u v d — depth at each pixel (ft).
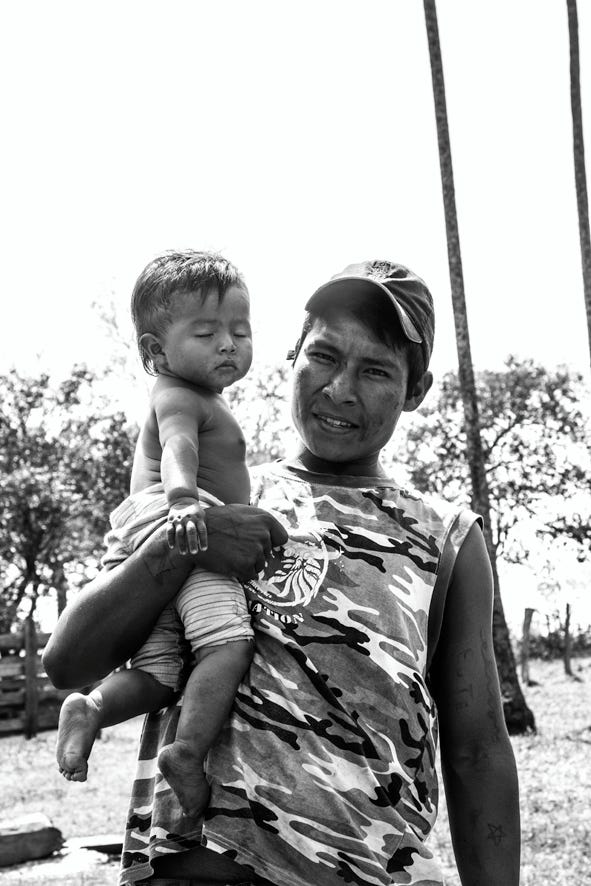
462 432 87.76
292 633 7.25
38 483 76.64
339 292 8.03
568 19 47.70
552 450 87.10
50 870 23.80
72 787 37.60
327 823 6.75
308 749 6.91
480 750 7.79
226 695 6.99
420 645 7.47
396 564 7.62
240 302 8.02
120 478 81.71
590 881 23.98
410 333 7.88
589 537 84.48
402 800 7.04
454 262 49.96
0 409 83.97
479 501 50.83
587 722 54.03
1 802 34.88
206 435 7.91
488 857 7.66
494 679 7.87
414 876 6.90
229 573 7.27
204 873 6.83
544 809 32.12
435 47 48.57
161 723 7.38
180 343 7.86
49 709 55.21
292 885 6.68
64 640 7.36
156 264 8.06
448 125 49.73
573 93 47.32
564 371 87.97
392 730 7.13
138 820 7.22
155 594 7.25
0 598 83.25
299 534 7.64
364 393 7.95
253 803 6.77
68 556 81.35
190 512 7.06
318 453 8.10
